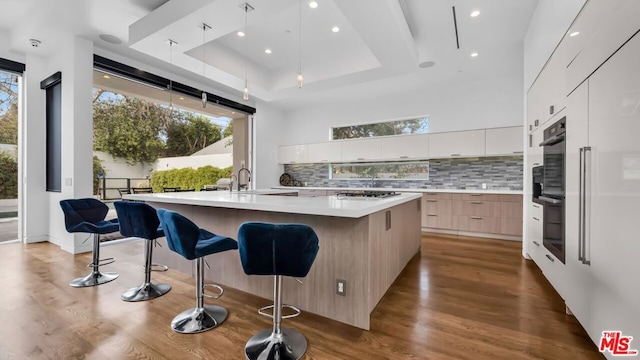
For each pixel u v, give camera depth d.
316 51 4.16
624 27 1.26
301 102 6.30
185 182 7.25
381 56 3.53
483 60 4.07
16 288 2.42
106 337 1.70
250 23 2.71
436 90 5.27
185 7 2.57
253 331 1.79
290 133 7.07
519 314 2.01
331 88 4.87
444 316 1.98
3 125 4.17
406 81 4.93
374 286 2.03
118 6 2.84
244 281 2.42
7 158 4.24
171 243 1.79
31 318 1.92
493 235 4.46
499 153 4.54
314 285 2.03
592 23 1.58
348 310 1.89
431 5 2.88
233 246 1.90
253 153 6.27
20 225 4.00
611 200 1.36
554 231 2.20
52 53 3.80
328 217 1.97
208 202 2.17
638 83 1.16
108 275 2.73
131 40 3.11
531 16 3.00
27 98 3.88
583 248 1.62
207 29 2.80
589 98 1.60
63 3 2.79
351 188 5.89
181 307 2.11
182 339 1.69
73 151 3.43
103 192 6.11
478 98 4.90
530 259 3.31
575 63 1.81
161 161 7.17
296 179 7.07
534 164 2.90
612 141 1.35
